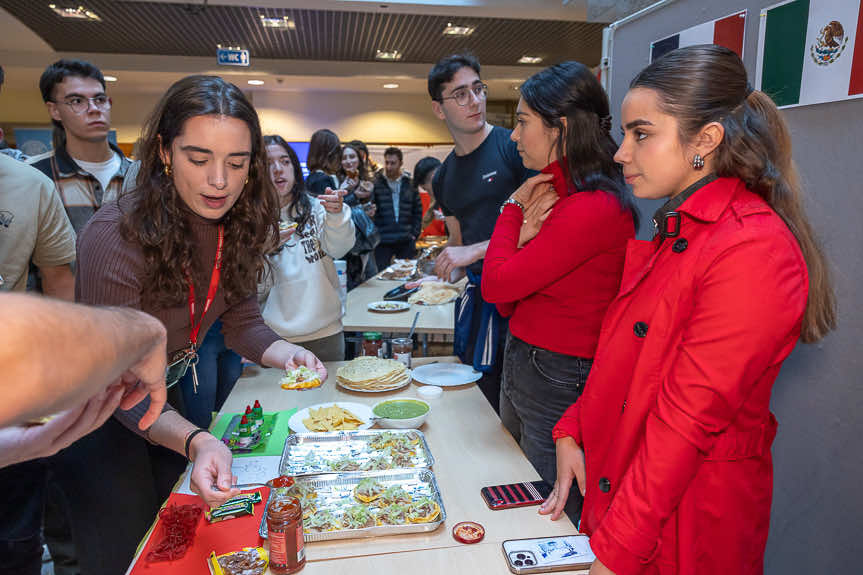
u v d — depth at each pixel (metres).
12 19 5.95
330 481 1.29
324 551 1.09
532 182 1.55
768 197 0.95
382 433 1.50
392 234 5.71
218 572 1.02
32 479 1.71
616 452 1.03
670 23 1.99
